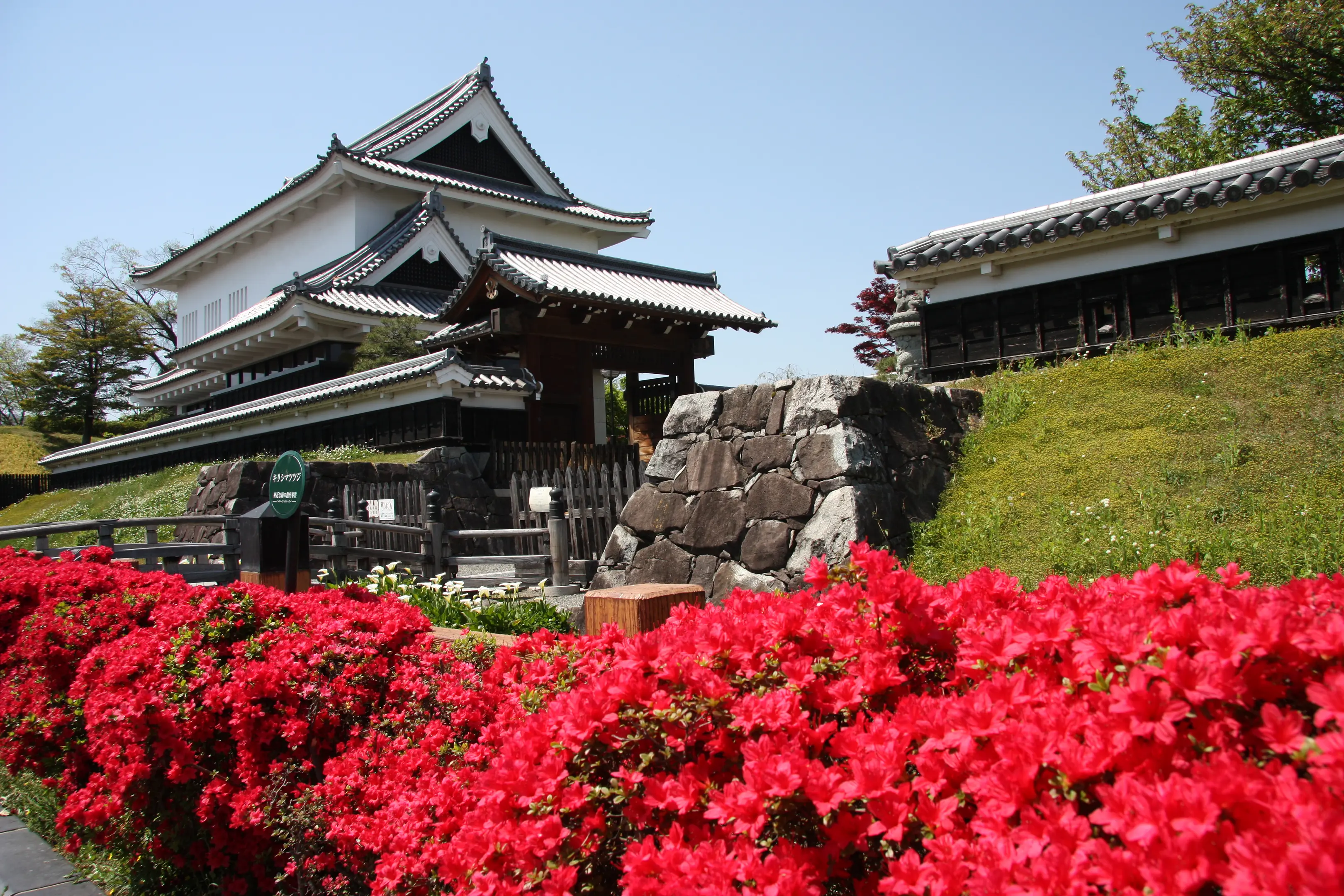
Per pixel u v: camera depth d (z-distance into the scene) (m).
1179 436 4.63
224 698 3.00
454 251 20.88
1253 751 1.29
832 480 4.49
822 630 1.98
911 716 1.54
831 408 4.64
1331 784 1.05
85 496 20.09
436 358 13.00
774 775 1.41
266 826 2.77
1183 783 1.11
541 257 13.96
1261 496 3.93
